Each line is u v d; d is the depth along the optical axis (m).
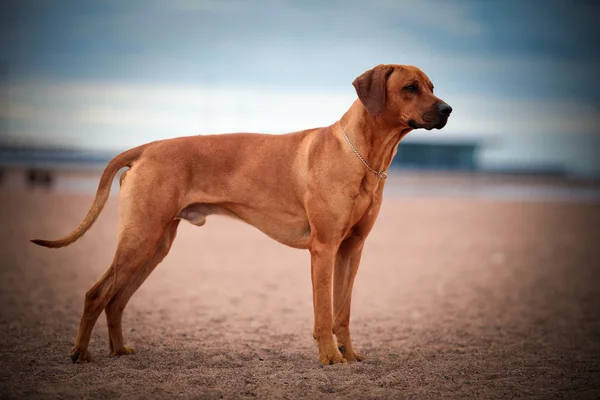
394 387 5.32
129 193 5.85
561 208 30.88
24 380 5.35
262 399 4.96
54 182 47.56
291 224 6.04
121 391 5.06
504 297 10.28
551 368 6.11
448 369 5.95
